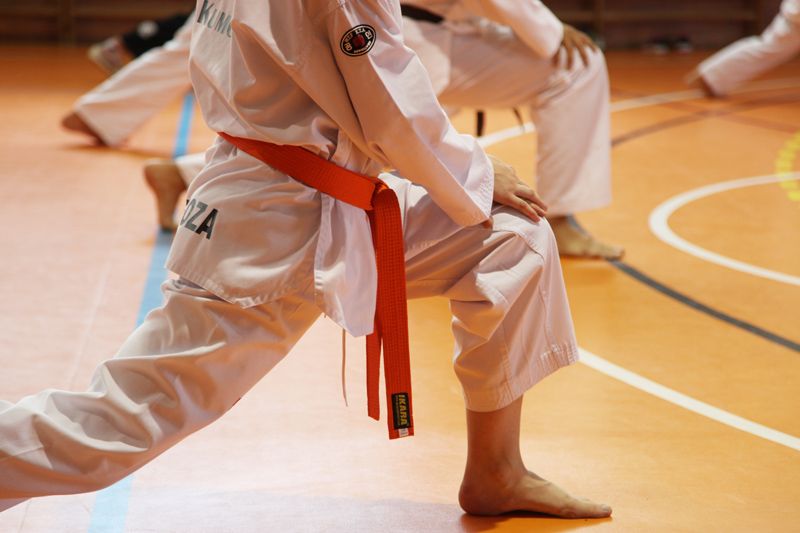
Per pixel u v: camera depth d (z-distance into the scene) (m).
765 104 13.77
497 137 11.14
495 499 3.23
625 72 17.50
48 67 16.38
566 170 6.37
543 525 3.22
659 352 4.96
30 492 2.55
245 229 2.67
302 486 3.50
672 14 21.12
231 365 2.67
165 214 6.96
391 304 2.81
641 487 3.53
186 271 2.70
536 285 2.97
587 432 4.01
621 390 4.46
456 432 3.98
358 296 2.73
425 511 3.31
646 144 10.87
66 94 13.53
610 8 21.17
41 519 3.20
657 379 4.61
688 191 8.66
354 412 4.17
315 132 2.65
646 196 8.48
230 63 2.66
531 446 3.87
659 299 5.80
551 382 4.55
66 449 2.55
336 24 2.54
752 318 5.49
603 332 5.24
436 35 5.76
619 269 6.39
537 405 4.29
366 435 3.95
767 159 10.06
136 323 5.19
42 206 7.63
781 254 6.77
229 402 2.70
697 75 14.24
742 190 8.70
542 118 6.33
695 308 5.65
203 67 2.75
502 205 3.03
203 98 2.82
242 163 2.73
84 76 15.36
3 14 19.75
